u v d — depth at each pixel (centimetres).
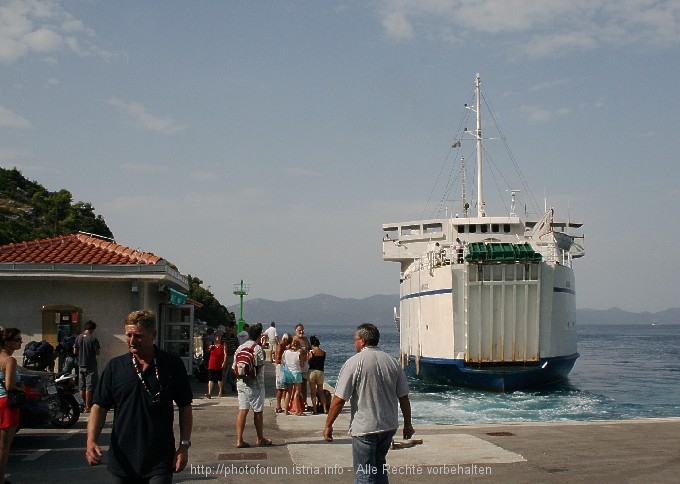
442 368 2777
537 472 908
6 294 1758
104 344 1772
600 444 1118
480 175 3859
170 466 526
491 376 2669
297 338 1542
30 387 1100
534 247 3161
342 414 1534
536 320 2634
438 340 2802
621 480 862
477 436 1200
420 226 3831
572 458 999
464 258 2619
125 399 526
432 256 2888
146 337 531
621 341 14212
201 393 1947
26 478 888
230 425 1357
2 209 5375
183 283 2181
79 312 1772
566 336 2873
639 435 1216
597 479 868
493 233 3459
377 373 680
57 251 1883
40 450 1084
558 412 2273
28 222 5416
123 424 522
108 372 536
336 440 1177
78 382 1569
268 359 3281
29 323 1756
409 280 3384
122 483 518
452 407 2350
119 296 1795
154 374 532
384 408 677
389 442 686
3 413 750
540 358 2659
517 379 2670
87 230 5759
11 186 6028
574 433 1239
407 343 3466
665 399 2906
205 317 6719
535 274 2606
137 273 1775
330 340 15800
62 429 1294
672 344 12219
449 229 3650
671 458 1001
